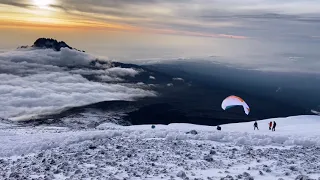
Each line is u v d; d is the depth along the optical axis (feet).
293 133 106.73
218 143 76.64
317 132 107.96
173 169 51.19
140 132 93.04
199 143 75.72
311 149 68.85
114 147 70.08
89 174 48.21
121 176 47.16
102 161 57.36
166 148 68.23
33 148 77.15
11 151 76.07
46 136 98.68
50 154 66.49
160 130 99.50
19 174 49.90
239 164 54.90
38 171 51.75
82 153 65.16
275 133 106.73
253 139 78.54
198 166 53.26
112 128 150.61
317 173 46.98
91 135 87.04
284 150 67.41
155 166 53.31
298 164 53.47
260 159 58.18
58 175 49.03
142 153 63.67
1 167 58.29
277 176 46.06
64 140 82.53
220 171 49.75
